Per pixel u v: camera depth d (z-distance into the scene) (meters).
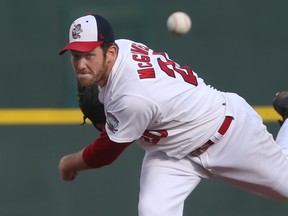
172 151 17.64
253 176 18.31
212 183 26.62
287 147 19.34
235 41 26.53
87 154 17.22
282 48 26.69
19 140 25.81
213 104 17.23
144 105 16.11
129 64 16.14
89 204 26.12
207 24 26.42
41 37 25.89
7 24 25.80
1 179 25.77
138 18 26.16
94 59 15.70
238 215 26.72
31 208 25.88
